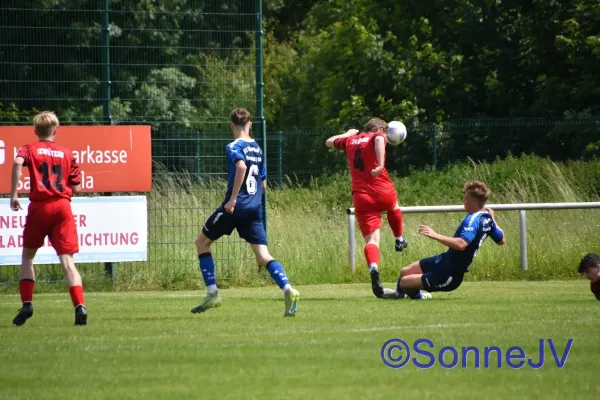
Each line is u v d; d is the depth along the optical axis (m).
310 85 127.62
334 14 119.50
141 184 43.19
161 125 46.91
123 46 46.16
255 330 25.34
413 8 104.62
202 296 38.31
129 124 45.22
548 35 96.88
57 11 45.06
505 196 65.00
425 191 77.06
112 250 42.78
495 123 86.25
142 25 46.94
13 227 41.75
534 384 18.02
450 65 102.56
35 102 45.84
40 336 24.72
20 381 18.64
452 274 33.31
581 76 96.75
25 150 27.67
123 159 43.03
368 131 35.53
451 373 19.12
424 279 33.56
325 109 108.50
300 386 17.92
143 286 43.50
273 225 48.97
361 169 35.19
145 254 43.12
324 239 48.59
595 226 50.12
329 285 44.28
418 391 17.42
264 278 44.94
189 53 47.38
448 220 52.31
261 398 16.89
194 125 46.62
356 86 106.56
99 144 42.84
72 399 17.03
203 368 19.81
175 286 43.72
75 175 28.33
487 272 46.47
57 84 45.56
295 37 149.62
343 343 22.77
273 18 148.38
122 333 25.17
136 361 20.73
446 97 102.44
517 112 100.00
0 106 45.34
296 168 89.62
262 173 30.14
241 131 30.02
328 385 18.00
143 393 17.47
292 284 45.47
